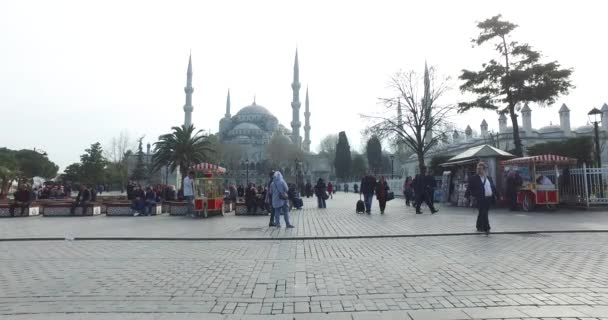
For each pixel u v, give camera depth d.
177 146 34.94
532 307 5.19
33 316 5.13
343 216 19.67
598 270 7.28
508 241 11.02
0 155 48.53
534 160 20.59
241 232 14.03
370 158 95.06
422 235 12.46
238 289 6.38
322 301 5.66
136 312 5.26
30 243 12.28
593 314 4.89
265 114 148.50
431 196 20.41
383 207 20.97
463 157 25.06
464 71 31.89
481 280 6.66
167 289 6.42
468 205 24.00
